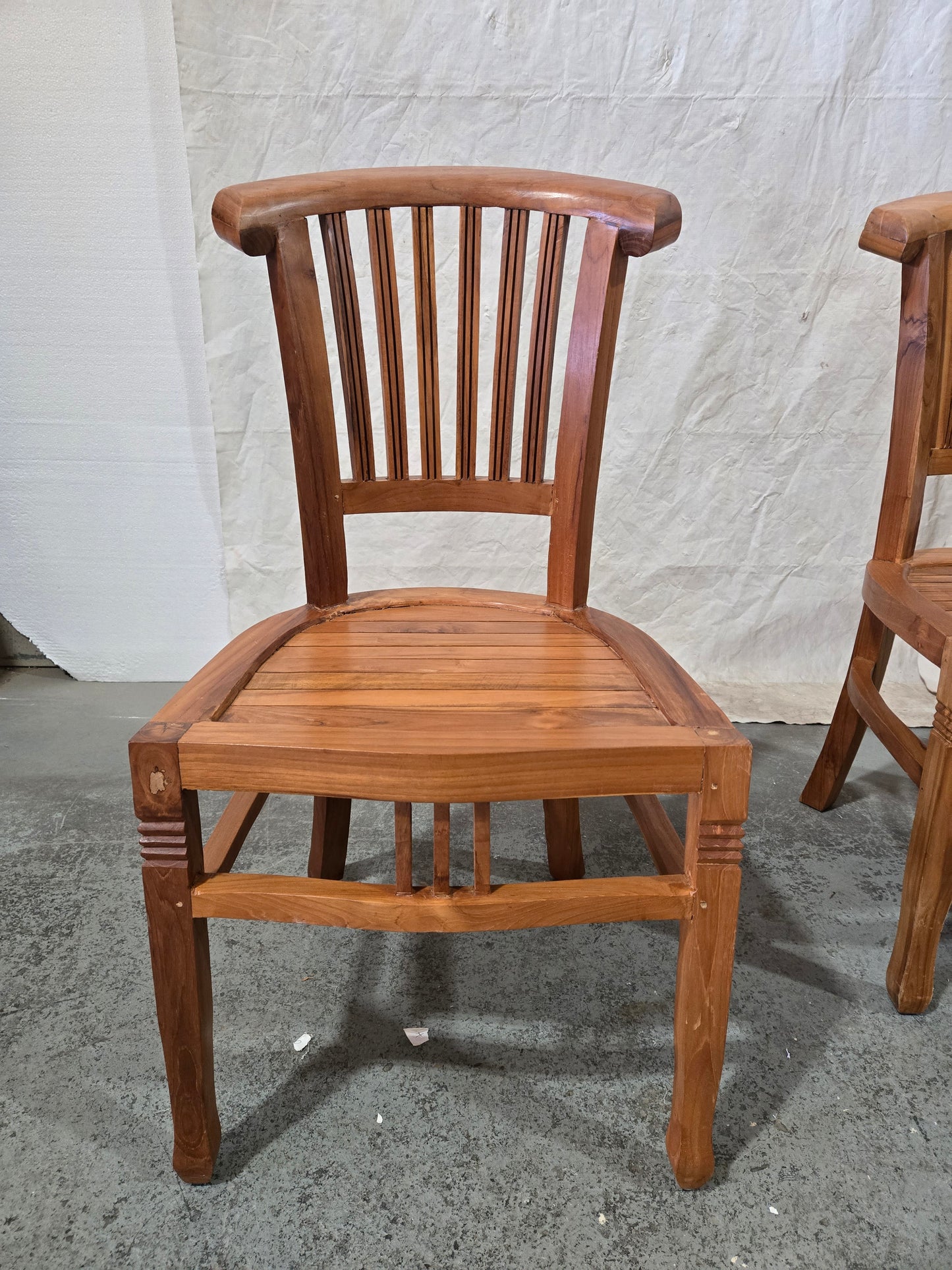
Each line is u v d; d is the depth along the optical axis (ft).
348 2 4.84
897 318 5.44
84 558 6.02
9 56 4.99
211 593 6.10
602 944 4.07
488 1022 3.61
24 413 5.69
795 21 4.90
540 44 4.95
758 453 5.71
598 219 3.17
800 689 6.21
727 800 2.57
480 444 5.83
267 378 5.53
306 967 3.90
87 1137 3.10
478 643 3.30
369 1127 3.15
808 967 3.92
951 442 4.02
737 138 5.11
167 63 4.99
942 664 3.33
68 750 5.49
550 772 2.52
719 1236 2.81
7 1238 2.76
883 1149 3.10
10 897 4.23
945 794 3.37
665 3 4.87
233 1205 2.88
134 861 4.51
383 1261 2.72
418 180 3.31
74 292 5.44
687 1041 2.78
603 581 6.02
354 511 3.59
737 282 5.36
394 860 4.58
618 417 5.63
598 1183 2.97
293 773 2.53
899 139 5.12
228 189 3.17
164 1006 2.74
